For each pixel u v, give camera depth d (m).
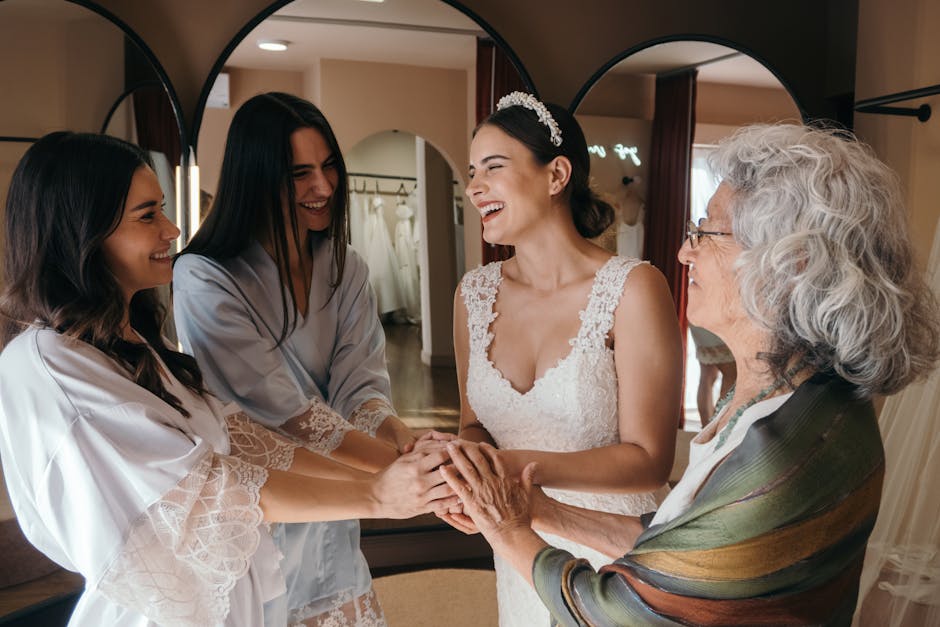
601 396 1.83
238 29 3.31
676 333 1.83
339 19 3.30
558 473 1.67
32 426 1.30
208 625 1.34
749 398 1.16
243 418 1.77
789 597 1.02
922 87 3.29
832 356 1.06
